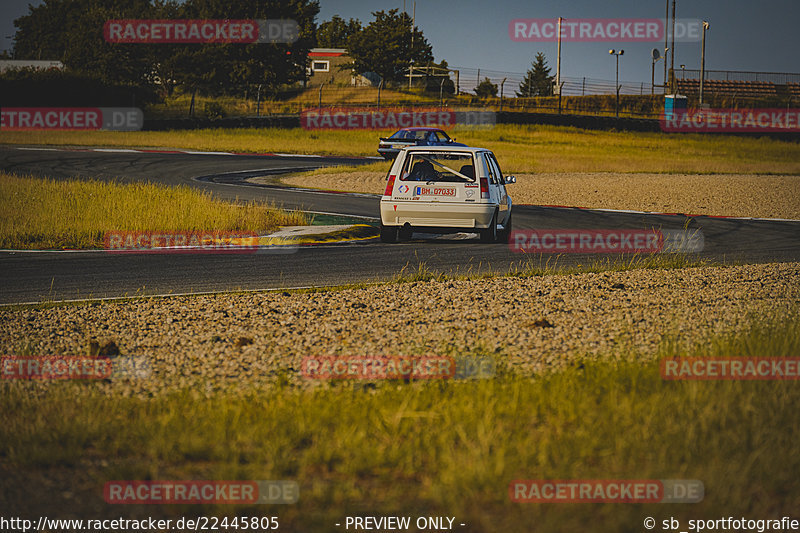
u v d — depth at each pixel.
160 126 191.38
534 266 47.38
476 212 52.50
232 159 138.50
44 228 57.81
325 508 14.93
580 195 99.19
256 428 18.61
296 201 82.69
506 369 24.44
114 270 45.28
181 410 20.44
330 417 19.47
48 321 32.28
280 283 41.44
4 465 17.39
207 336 29.44
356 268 46.09
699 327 30.38
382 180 110.69
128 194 70.50
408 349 27.03
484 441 16.91
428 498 15.20
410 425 18.88
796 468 16.02
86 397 21.88
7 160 114.50
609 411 19.19
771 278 42.66
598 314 33.16
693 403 19.27
